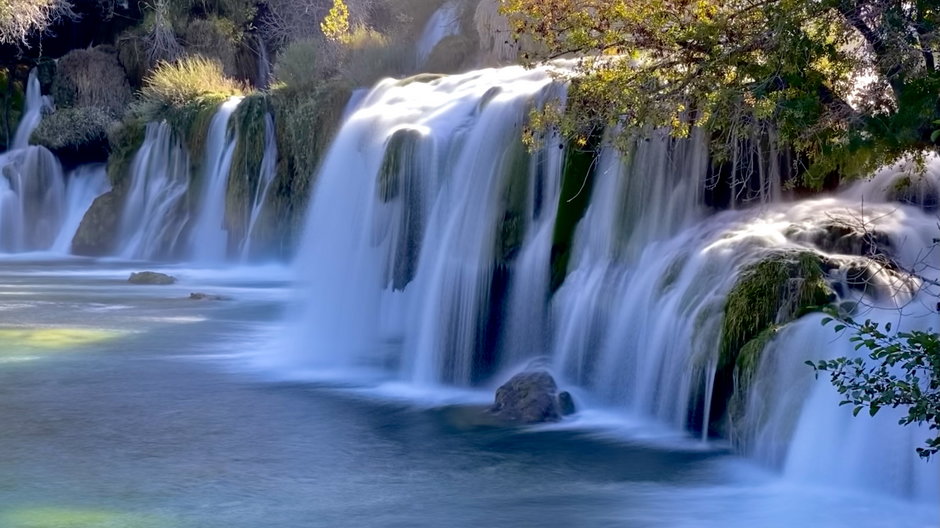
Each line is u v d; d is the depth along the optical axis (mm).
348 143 18609
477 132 15594
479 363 13992
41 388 13617
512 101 15203
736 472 9898
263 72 42344
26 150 37812
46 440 11125
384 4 37938
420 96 20281
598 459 10406
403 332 15922
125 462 10352
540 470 10086
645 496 9234
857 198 12344
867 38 10617
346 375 14539
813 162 12039
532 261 13914
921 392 7840
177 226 32938
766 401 10047
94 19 43594
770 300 10500
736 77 11156
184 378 14258
